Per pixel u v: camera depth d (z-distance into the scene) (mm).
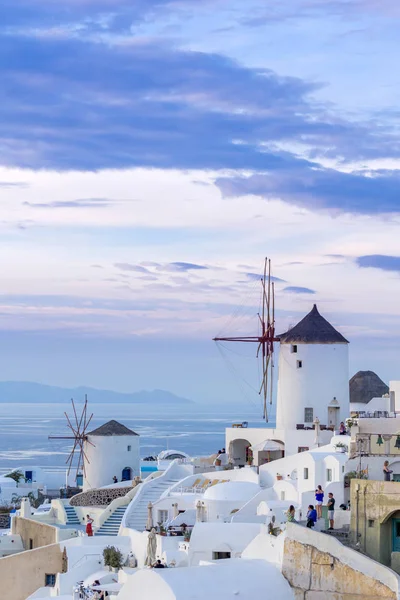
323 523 82000
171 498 115625
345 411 133500
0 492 157000
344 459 103062
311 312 137000
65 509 128000
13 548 120875
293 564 74500
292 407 134000
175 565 94250
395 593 69250
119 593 75938
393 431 108500
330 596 72562
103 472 145750
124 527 112000
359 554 71875
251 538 93750
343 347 133875
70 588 97125
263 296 140625
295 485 108875
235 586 73250
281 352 135625
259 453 129000
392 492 76125
